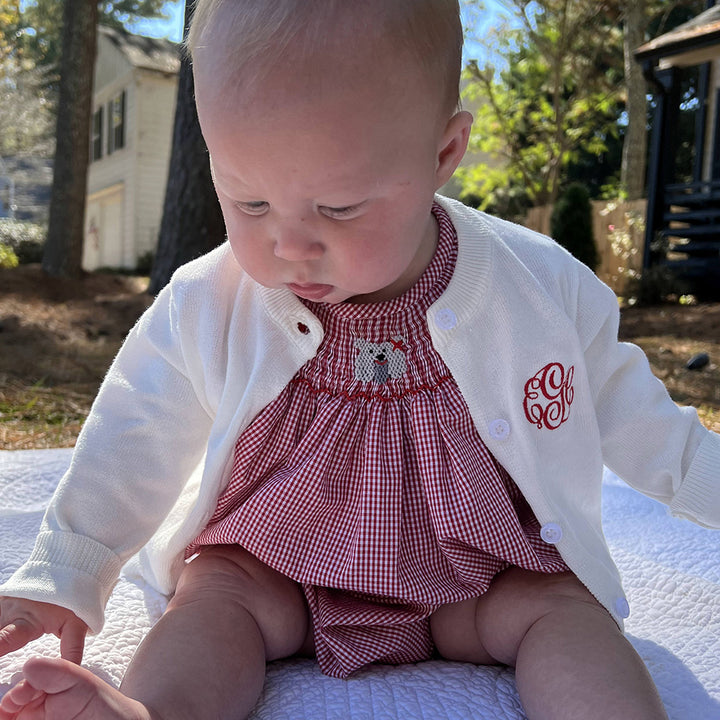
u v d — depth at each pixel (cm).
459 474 40
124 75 530
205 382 43
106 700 29
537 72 466
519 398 41
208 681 33
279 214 33
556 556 41
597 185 640
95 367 155
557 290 43
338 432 41
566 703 32
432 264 41
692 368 166
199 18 34
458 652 41
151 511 42
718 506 45
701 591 51
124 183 540
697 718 38
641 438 46
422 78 33
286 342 41
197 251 233
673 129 297
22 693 28
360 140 32
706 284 278
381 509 40
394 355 41
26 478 71
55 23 789
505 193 516
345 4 32
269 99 31
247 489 42
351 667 39
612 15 426
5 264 348
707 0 384
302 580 39
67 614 39
